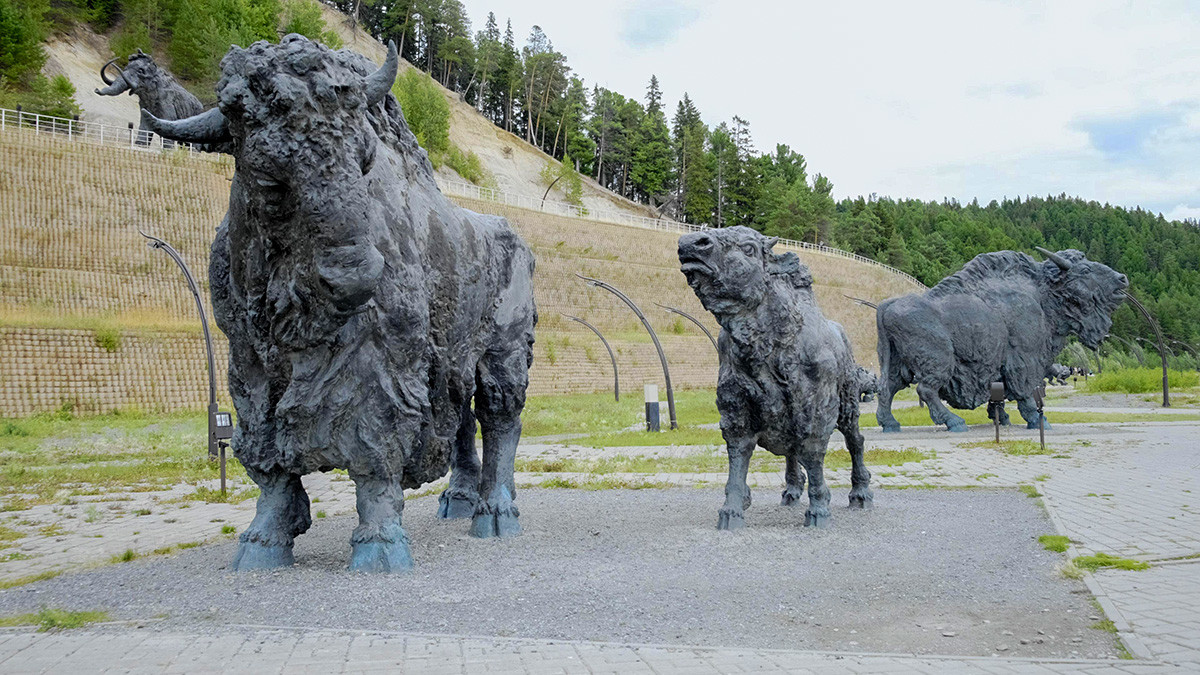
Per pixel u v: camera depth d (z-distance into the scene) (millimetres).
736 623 5141
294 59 5152
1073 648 4637
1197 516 8492
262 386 6324
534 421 27016
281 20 73938
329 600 5492
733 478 8281
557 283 56094
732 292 7496
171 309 35812
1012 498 10141
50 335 29203
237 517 9648
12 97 49250
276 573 6234
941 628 5051
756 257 7625
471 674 4074
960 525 8367
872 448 16188
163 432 23844
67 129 49156
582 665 4238
